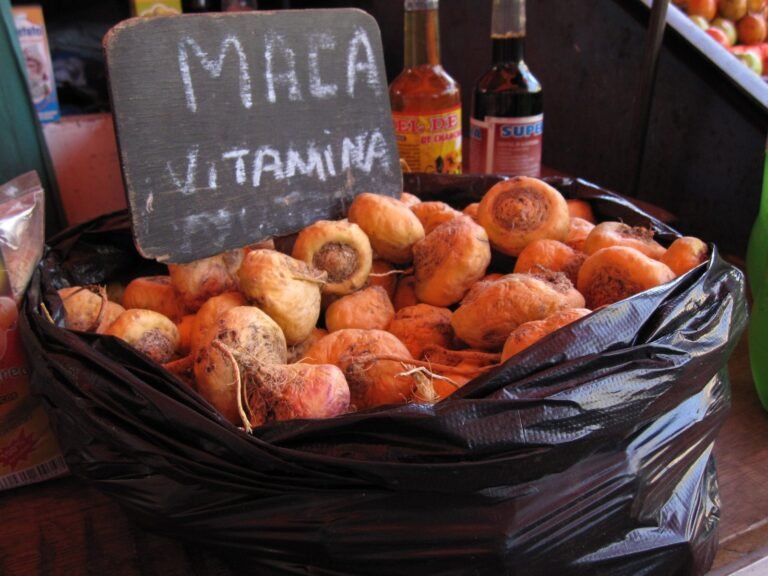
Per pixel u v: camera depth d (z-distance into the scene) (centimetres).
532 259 95
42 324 75
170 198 85
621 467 65
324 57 99
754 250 108
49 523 82
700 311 73
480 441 57
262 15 90
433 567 61
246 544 64
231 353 74
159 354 86
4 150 161
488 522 60
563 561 63
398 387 79
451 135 141
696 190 157
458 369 81
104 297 91
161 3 173
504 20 133
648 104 148
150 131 82
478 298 84
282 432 61
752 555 78
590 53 178
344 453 59
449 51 238
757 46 169
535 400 59
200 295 94
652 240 97
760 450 94
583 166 193
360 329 87
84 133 179
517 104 136
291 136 96
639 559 68
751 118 138
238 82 89
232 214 91
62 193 181
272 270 84
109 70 78
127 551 78
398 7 229
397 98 139
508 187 101
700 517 74
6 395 83
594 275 86
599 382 62
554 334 64
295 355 90
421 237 99
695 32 150
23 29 165
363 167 107
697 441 74
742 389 106
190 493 64
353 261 94
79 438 70
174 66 83
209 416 61
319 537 61
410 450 58
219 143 88
